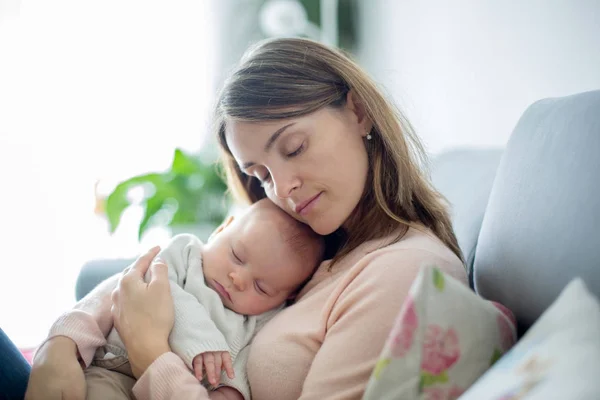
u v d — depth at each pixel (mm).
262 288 1179
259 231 1192
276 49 1114
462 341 731
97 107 3516
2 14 3316
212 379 1021
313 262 1229
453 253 1073
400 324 718
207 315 1095
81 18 3465
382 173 1124
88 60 3490
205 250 1224
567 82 1786
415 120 2951
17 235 3412
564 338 597
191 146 3631
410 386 706
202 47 3641
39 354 1027
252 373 1065
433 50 2742
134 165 3580
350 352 909
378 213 1125
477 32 2348
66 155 3475
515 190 1024
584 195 869
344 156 1087
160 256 1198
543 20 1909
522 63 2041
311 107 1062
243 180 1415
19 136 3391
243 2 3652
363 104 1105
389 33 3246
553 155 964
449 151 1852
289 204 1124
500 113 2197
